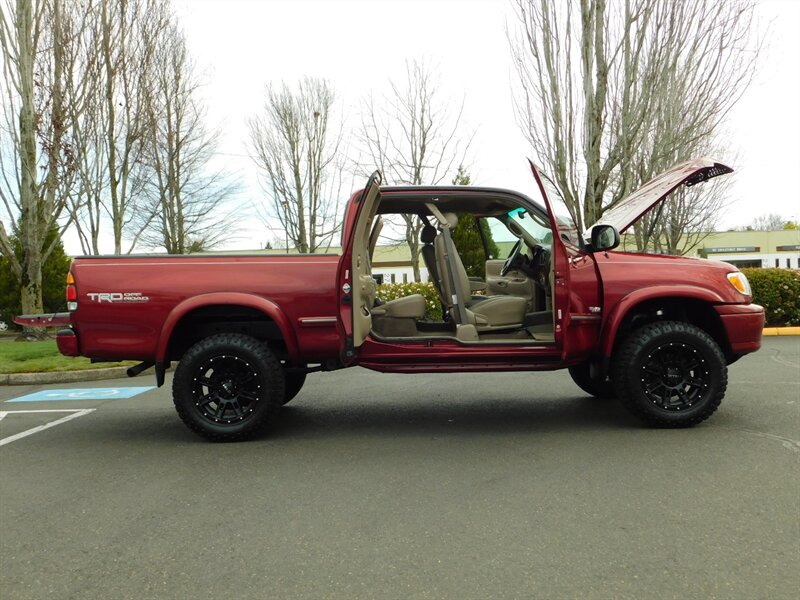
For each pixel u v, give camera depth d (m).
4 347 13.24
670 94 12.69
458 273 5.52
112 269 5.14
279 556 3.01
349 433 5.46
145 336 5.11
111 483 4.21
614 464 4.30
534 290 5.93
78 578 2.83
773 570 2.74
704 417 5.13
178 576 2.83
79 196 16.64
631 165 13.46
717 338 5.42
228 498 3.84
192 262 5.17
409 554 2.99
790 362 9.02
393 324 5.73
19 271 15.97
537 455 4.58
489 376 8.55
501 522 3.35
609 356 5.14
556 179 13.30
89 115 16.09
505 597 2.57
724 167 5.52
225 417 5.20
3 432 5.97
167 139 20.56
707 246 56.53
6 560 3.04
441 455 4.67
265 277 5.14
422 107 22.42
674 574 2.73
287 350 5.45
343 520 3.43
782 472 4.04
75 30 15.79
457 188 5.52
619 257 5.37
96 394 8.35
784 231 56.03
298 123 25.86
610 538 3.11
